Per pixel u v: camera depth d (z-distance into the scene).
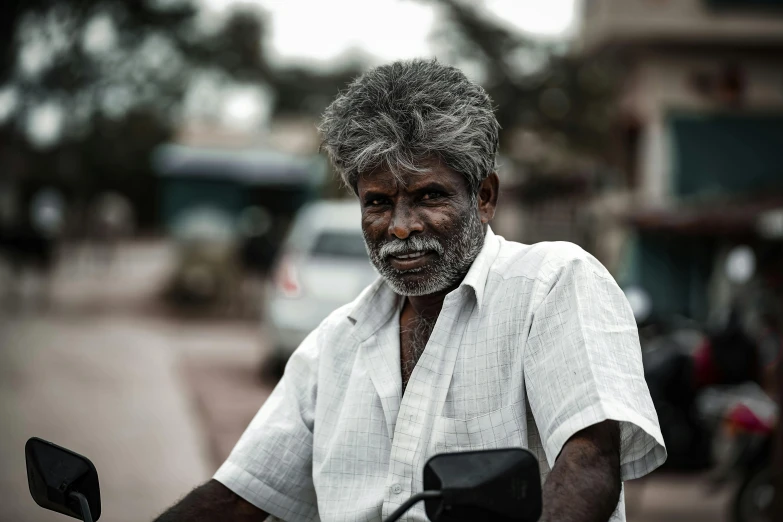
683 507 5.72
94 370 9.54
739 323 5.45
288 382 1.89
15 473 5.67
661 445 1.50
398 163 1.62
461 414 1.61
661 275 11.58
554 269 1.62
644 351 5.71
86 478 1.67
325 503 1.70
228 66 26.59
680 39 11.29
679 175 11.53
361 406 1.71
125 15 16.98
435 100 1.62
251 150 25.41
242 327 14.33
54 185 33.94
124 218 23.16
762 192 11.10
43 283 17.11
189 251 16.77
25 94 17.78
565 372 1.52
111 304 16.22
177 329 13.62
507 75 13.76
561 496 1.40
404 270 1.67
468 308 1.67
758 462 4.73
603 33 11.50
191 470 5.93
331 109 1.73
